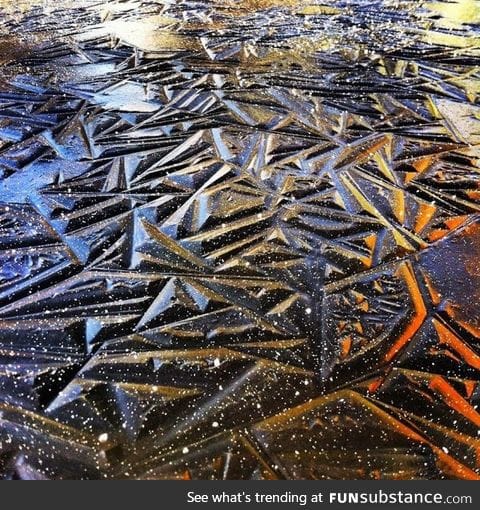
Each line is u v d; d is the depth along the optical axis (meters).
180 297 0.91
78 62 1.97
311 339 0.84
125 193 1.21
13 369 0.76
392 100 1.77
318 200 1.21
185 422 0.71
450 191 1.27
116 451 0.67
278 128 1.55
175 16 2.61
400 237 1.09
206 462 0.66
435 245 1.07
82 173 1.29
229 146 1.44
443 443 0.69
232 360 0.80
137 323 0.85
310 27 2.51
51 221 1.09
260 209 1.17
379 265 1.00
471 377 0.78
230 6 2.82
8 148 1.38
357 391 0.76
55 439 0.68
